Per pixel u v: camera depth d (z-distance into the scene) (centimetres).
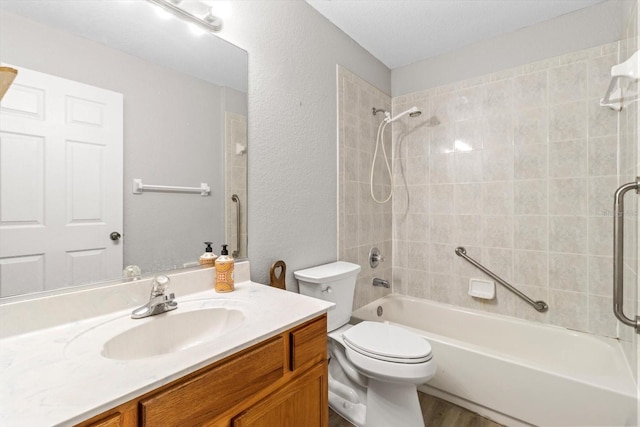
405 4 177
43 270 87
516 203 203
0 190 80
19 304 81
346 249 205
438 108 236
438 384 176
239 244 140
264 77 149
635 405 123
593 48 177
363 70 224
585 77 179
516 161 203
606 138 173
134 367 66
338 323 170
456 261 229
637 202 130
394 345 141
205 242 127
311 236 178
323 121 186
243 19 140
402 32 205
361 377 156
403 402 136
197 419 68
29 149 84
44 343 77
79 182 94
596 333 178
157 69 112
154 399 61
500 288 210
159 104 113
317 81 181
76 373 63
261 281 149
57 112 89
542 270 195
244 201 141
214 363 73
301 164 170
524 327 195
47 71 88
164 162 114
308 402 98
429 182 241
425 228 244
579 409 134
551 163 191
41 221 87
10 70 81
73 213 92
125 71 104
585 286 181
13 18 83
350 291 177
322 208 186
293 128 165
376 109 235
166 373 63
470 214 222
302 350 96
